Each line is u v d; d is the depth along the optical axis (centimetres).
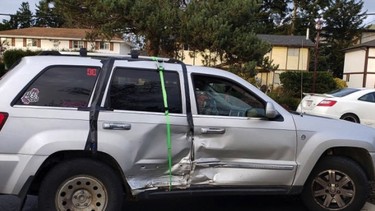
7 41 5469
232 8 1561
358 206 532
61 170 449
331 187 532
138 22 1516
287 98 2311
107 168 460
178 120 479
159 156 472
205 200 600
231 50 1558
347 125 541
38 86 457
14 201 573
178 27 1538
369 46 3847
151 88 483
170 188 477
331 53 5703
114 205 461
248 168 495
